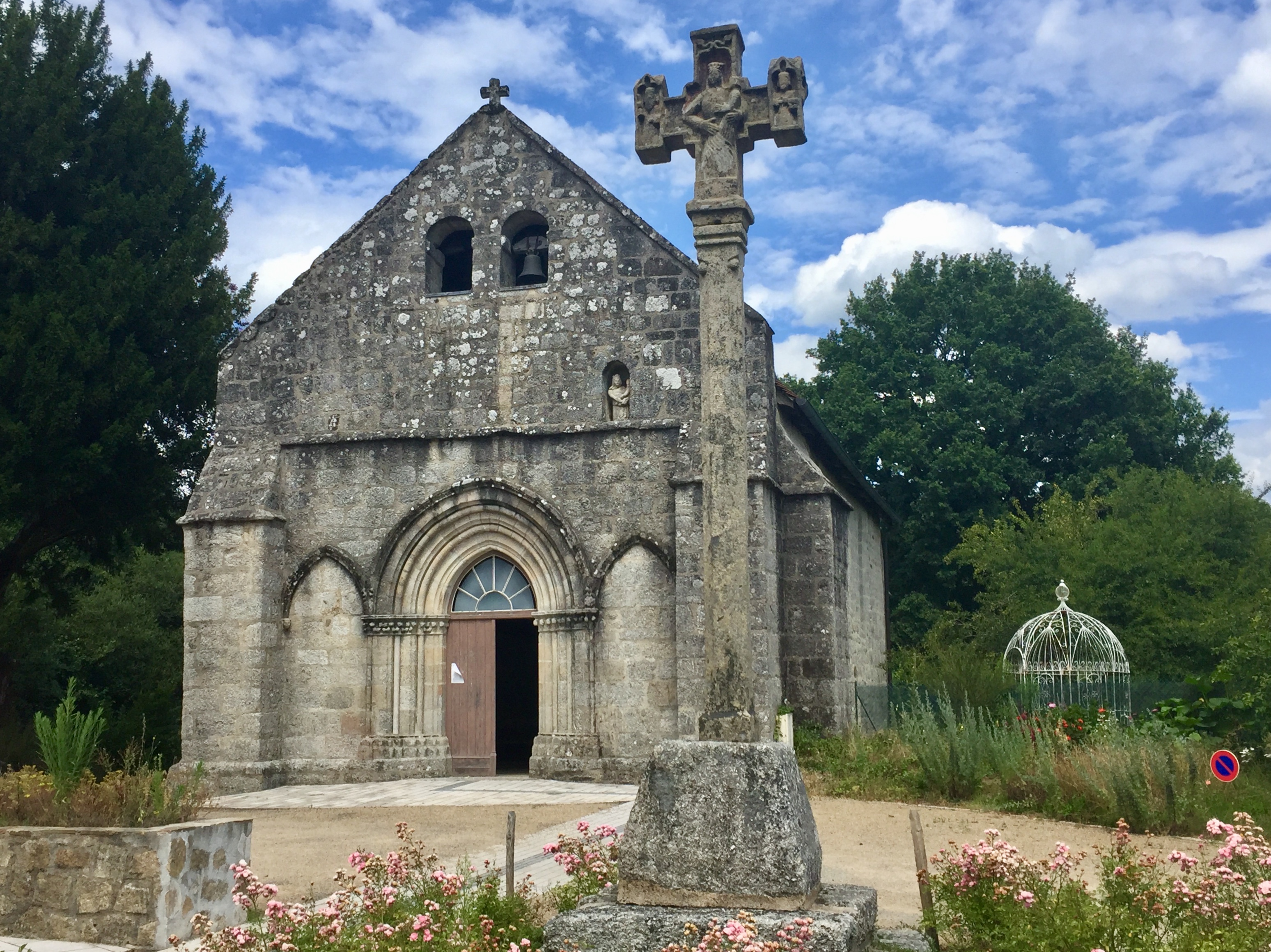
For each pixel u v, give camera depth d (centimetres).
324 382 1939
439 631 1869
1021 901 682
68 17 2338
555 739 1778
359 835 1304
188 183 2477
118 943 855
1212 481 3366
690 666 1678
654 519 1784
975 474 3588
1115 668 2084
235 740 1800
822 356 4106
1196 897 673
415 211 1958
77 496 2217
